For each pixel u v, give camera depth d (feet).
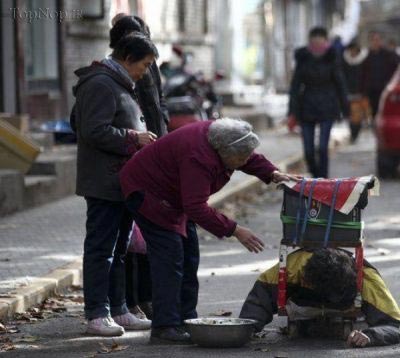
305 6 285.84
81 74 51.39
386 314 47.98
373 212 93.04
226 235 47.39
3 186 82.02
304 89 101.71
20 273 61.41
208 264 69.67
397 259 71.15
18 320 54.13
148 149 48.85
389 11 361.92
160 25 164.25
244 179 107.04
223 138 46.83
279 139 155.94
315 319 49.03
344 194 47.39
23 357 47.39
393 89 111.96
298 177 48.83
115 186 50.75
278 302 48.16
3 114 104.99
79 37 127.95
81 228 77.00
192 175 47.09
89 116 50.34
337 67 100.78
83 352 48.24
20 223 79.05
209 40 185.68
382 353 46.85
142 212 48.70
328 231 47.60
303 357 46.34
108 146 50.21
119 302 52.95
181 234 49.11
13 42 111.04
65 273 61.46
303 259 47.75
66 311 56.44
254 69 268.62
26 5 115.85
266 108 192.24
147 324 52.85
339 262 46.47
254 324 48.52
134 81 51.60
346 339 49.06
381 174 117.39
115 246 52.60
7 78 111.24
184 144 47.62
